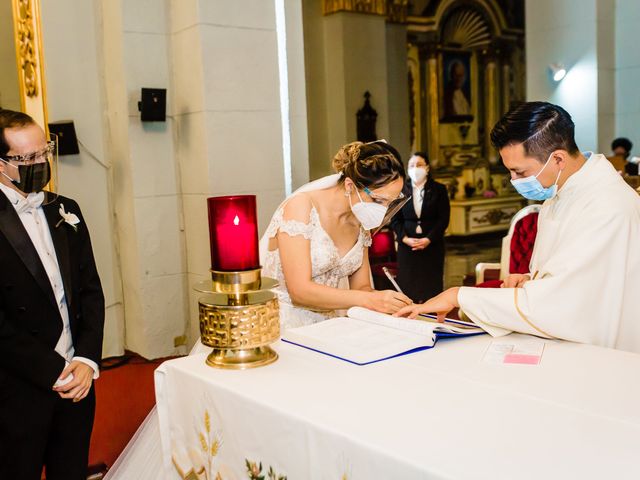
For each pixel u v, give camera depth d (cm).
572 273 200
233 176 497
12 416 220
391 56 1141
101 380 482
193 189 508
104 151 528
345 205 257
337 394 162
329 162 1049
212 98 484
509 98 1397
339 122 1029
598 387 161
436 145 1292
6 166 213
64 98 508
